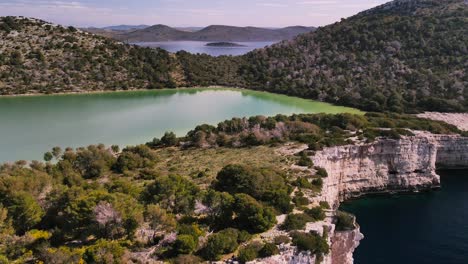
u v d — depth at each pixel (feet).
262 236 129.70
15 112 449.06
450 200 253.65
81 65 625.00
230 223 138.21
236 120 341.62
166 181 154.61
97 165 226.38
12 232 119.75
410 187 271.69
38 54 613.52
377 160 267.80
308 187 184.44
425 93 441.27
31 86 556.51
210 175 207.51
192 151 278.26
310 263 126.00
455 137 311.27
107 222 123.34
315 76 617.21
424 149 273.75
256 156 245.04
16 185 150.30
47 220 134.72
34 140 335.88
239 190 162.09
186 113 468.34
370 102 445.78
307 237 128.26
